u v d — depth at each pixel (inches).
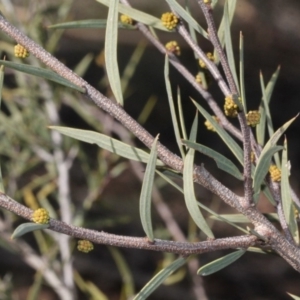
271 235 22.1
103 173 37.2
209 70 23.6
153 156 21.4
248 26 83.4
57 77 21.5
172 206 75.9
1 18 21.8
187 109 92.4
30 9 36.1
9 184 36.9
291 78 88.8
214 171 79.7
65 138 36.9
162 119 93.4
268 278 70.8
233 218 23.9
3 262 71.1
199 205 22.8
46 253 36.1
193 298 62.2
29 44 21.7
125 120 21.8
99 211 65.7
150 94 95.3
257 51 86.9
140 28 24.7
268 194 23.2
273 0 77.5
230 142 22.4
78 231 21.5
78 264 65.5
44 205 35.0
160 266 37.4
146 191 21.5
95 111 40.6
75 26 24.0
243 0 77.9
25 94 36.2
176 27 23.7
